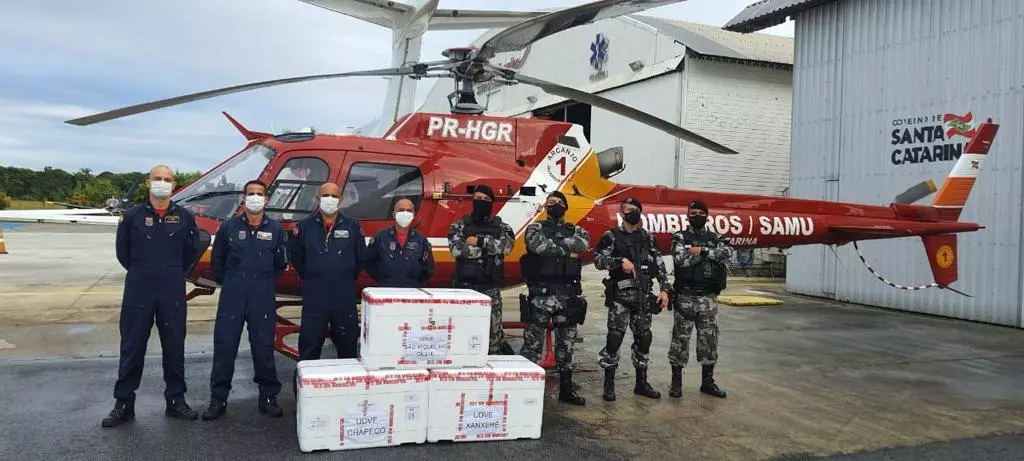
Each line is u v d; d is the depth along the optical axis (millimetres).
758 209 7867
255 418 4641
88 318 8664
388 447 4148
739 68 15820
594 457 4090
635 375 6105
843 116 12617
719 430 4707
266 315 4629
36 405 4824
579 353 7309
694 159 15477
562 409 5105
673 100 15555
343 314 4781
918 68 11266
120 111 5195
